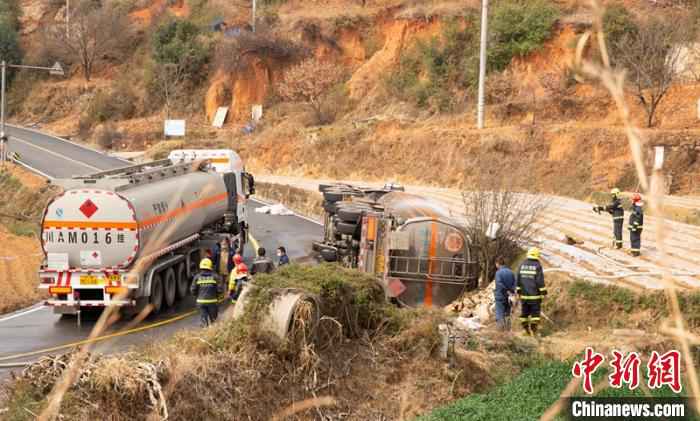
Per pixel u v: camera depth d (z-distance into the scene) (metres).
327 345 13.48
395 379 13.50
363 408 12.88
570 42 46.03
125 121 72.75
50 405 1.87
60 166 56.38
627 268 18.81
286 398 12.21
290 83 62.34
